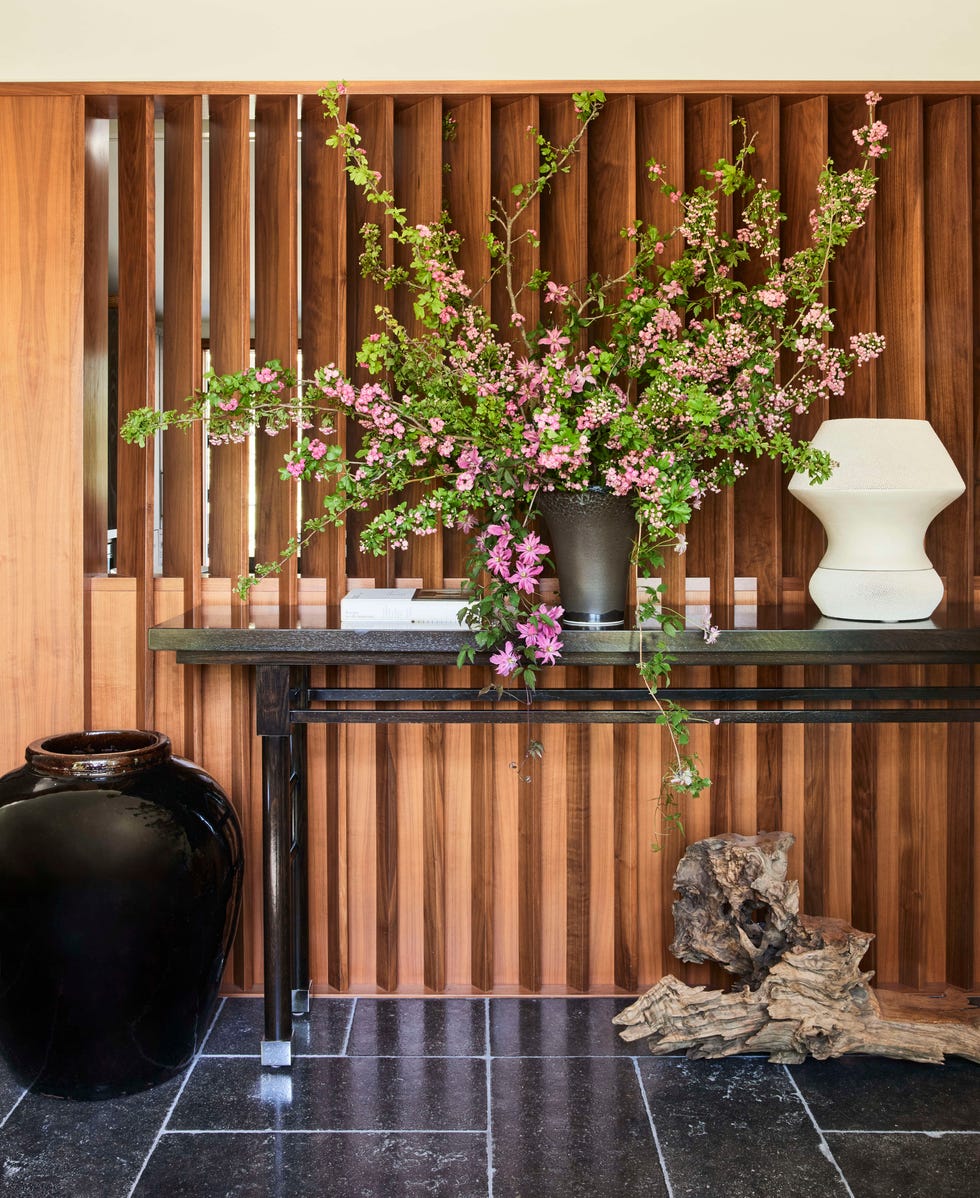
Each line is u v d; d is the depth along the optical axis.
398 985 2.60
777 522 2.54
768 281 2.28
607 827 2.58
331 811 2.53
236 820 2.24
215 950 2.11
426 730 2.54
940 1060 2.17
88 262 2.54
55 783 2.01
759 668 2.56
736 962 2.33
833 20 2.45
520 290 2.46
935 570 2.46
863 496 2.16
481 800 2.53
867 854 2.58
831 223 2.25
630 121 2.49
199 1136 1.94
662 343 2.06
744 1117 2.02
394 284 2.43
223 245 2.57
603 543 2.12
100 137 2.60
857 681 2.57
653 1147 1.92
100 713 2.53
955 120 2.51
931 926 2.58
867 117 2.55
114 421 5.98
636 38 2.45
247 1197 1.77
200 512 2.52
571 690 2.20
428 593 2.32
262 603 2.57
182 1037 2.09
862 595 2.19
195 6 2.42
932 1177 1.83
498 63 2.46
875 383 2.54
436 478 2.46
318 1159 1.87
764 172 2.52
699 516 2.62
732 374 2.20
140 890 1.95
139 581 2.51
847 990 2.17
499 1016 2.44
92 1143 1.92
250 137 2.79
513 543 2.06
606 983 2.60
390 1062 2.22
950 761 2.59
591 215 2.59
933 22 2.44
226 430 2.26
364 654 2.08
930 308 2.58
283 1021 2.18
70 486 2.46
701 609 2.45
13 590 2.47
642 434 1.98
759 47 2.46
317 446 2.14
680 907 2.39
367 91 2.46
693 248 2.48
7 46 2.42
